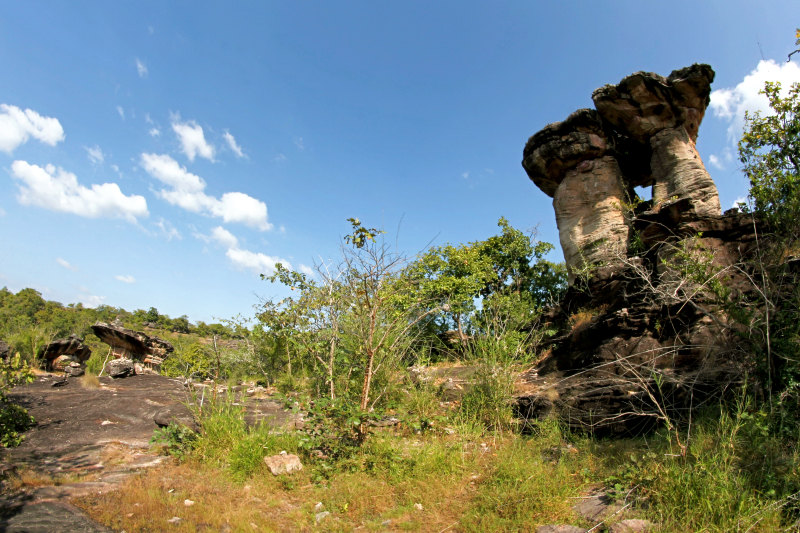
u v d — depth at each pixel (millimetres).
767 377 5273
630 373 7137
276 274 13812
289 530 4430
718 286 5945
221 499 5031
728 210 9602
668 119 13258
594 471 5297
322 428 6312
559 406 7305
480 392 8156
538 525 4227
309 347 8656
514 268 24156
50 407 10008
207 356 8938
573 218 14906
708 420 5480
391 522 4531
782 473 4160
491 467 5582
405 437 7219
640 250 10773
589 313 10883
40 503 4750
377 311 7480
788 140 6637
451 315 20469
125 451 6910
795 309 5398
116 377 16594
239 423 6910
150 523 4352
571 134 14922
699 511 3877
